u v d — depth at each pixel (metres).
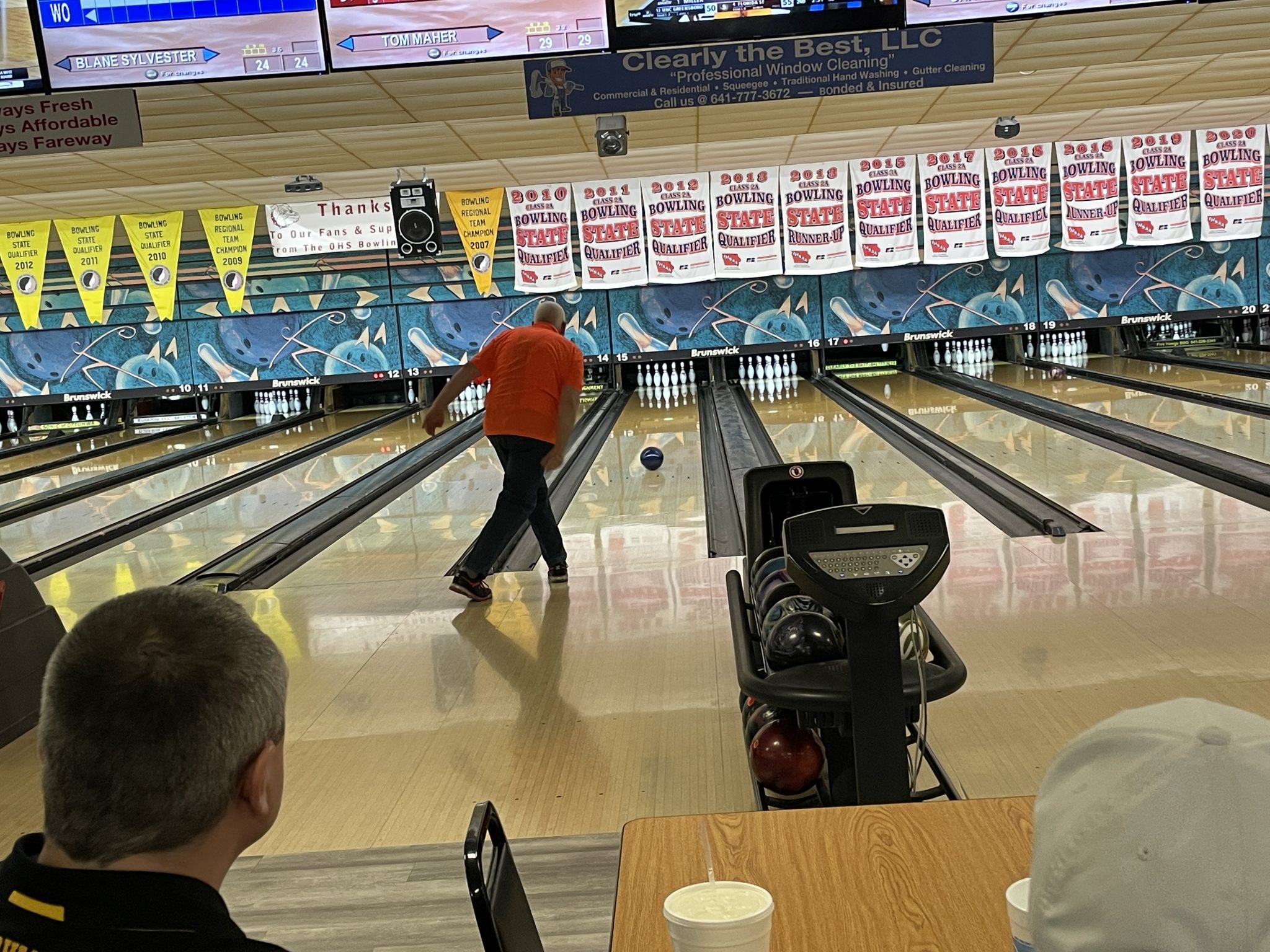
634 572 4.85
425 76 5.43
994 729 2.96
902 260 9.39
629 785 2.80
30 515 7.30
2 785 3.08
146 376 11.80
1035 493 5.83
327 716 3.43
